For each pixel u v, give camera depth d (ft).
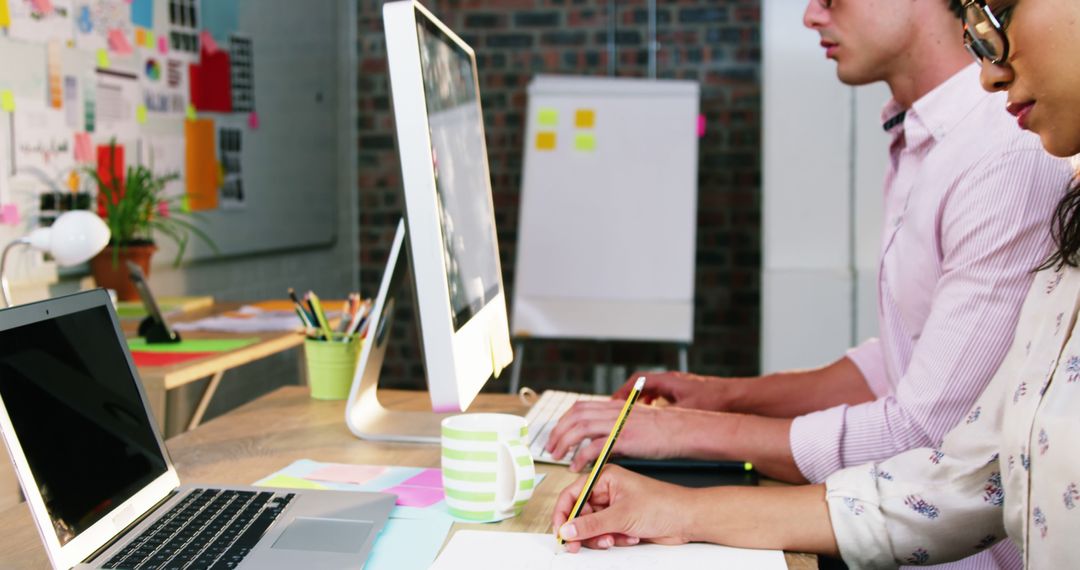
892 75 4.71
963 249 4.10
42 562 3.12
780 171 12.19
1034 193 3.92
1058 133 2.98
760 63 14.80
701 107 14.92
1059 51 2.86
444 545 3.35
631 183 13.19
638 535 3.38
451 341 3.30
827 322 12.20
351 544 3.23
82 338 3.36
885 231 4.84
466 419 3.80
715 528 3.41
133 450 3.45
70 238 6.35
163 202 10.16
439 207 3.30
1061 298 3.26
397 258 4.75
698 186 15.06
